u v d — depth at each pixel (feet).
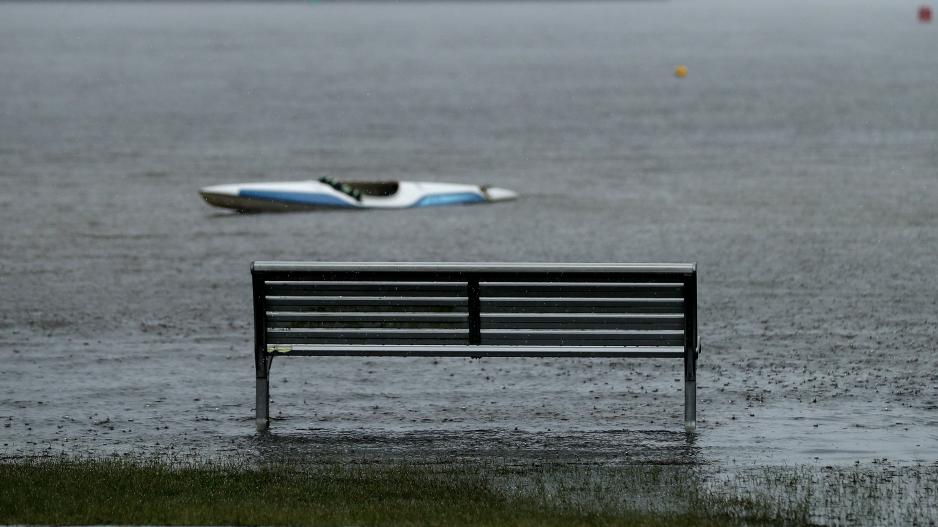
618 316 130.00
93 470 115.55
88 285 246.06
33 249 296.71
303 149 587.27
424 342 131.64
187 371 169.07
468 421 140.46
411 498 106.01
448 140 629.92
